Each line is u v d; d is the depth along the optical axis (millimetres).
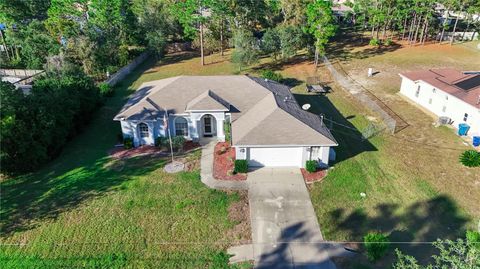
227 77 33750
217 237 20500
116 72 50656
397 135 32125
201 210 22516
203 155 28781
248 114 29781
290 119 26859
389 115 36125
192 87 32406
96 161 28281
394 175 26109
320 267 18469
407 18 64875
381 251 18359
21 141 25234
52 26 55656
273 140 25734
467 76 36625
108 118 36562
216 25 59812
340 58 56344
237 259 19047
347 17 77062
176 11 55875
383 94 41688
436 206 22859
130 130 30047
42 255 19453
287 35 51062
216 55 61938
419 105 38406
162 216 22078
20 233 20906
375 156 28672
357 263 18641
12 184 25531
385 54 57312
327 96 41562
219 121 30469
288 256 19156
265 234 20641
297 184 25031
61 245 20078
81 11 59344
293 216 22031
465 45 61094
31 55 54844
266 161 26859
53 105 29016
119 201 23391
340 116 36219
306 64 53625
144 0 68312
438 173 26328
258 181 25359
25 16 59781
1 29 61312
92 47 50250
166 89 32156
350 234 20641
